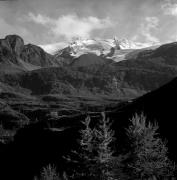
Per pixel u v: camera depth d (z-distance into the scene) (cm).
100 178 2308
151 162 2398
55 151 11581
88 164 2341
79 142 2375
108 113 13300
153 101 11950
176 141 6262
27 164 12562
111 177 2312
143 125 2484
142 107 11875
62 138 11969
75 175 2386
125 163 2395
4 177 12938
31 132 14988
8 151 14712
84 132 2398
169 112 10106
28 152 13225
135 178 2375
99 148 2336
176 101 10831
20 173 12256
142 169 2375
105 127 2423
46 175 3884
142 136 2425
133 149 2412
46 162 11275
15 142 15288
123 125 10294
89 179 2325
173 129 7425
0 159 14338
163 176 2495
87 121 2442
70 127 13538
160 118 10012
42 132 13825
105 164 2312
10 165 13125
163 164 2514
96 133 2402
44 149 12362
